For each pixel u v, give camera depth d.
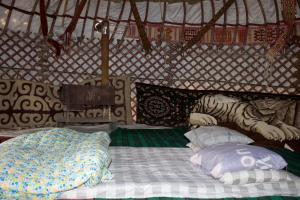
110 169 1.94
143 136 3.37
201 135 2.60
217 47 4.46
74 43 4.43
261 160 1.74
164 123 4.16
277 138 3.04
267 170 1.73
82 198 1.54
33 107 4.08
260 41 4.35
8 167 1.51
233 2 4.03
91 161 1.59
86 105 3.73
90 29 4.41
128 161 2.18
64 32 4.32
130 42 4.50
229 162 1.71
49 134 2.24
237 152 1.79
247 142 2.50
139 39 4.47
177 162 2.18
